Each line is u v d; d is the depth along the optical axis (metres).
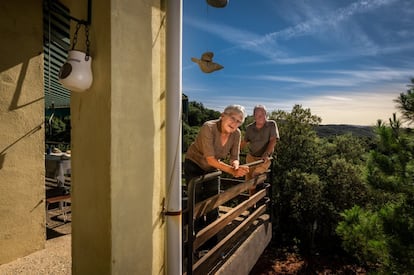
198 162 2.36
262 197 3.49
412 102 3.57
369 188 4.14
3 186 2.41
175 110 1.62
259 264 10.42
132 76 1.42
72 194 1.64
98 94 1.38
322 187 12.36
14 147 2.48
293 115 13.84
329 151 14.12
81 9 1.53
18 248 2.53
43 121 2.69
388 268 3.83
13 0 2.44
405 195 3.77
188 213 1.79
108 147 1.31
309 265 10.43
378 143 3.96
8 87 2.43
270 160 3.49
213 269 2.22
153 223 1.58
